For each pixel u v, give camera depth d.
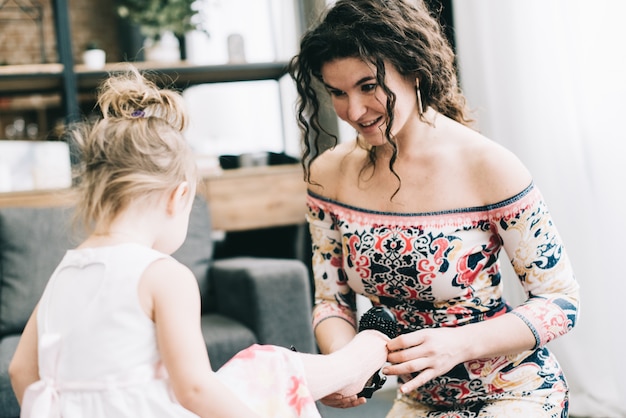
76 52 4.56
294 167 3.19
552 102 2.32
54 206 2.69
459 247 1.31
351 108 1.25
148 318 1.05
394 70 1.25
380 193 1.37
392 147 1.35
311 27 1.32
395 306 1.39
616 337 2.16
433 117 1.37
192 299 1.06
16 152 3.48
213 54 3.48
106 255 1.08
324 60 1.26
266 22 3.53
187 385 1.01
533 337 1.26
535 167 2.37
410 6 1.29
